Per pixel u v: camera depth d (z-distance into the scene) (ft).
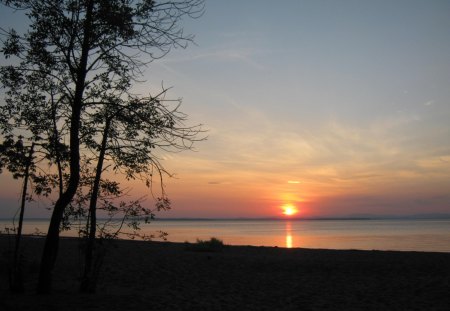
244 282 52.49
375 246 148.25
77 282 47.98
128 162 37.52
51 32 35.47
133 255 79.71
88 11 35.27
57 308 32.01
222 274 59.47
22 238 119.96
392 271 62.75
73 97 36.40
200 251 94.89
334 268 66.59
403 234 257.14
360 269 65.26
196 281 52.75
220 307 36.55
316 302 39.68
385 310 36.29
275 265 69.87
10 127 36.35
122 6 34.50
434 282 51.65
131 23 34.17
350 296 42.96
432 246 146.61
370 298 41.83
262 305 37.96
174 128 35.22
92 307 33.22
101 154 38.06
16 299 34.60
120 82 36.96
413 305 38.32
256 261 75.20
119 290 44.06
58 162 36.42
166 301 38.34
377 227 445.37
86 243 39.99
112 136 38.01
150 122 34.94
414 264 70.23
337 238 214.90
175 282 51.60
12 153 35.58
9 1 33.88
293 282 52.80
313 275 59.36
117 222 39.50
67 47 35.81
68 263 64.64
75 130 35.96
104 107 37.88
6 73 35.35
